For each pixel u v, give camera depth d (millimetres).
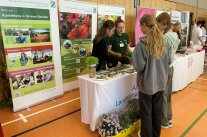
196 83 4680
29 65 3254
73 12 3914
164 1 7262
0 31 3139
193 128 2641
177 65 3752
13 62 3041
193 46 4941
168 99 2555
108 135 2219
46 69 3516
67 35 3896
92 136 2432
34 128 2645
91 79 2363
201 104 3443
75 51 4105
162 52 1859
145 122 2072
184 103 3484
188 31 8016
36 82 3395
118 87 2471
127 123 2404
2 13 2838
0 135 1922
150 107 2057
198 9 10039
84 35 4219
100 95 2268
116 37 3268
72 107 3332
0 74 3389
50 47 3527
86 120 2582
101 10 4484
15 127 2674
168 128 2639
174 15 6820
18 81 3141
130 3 5688
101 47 2883
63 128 2635
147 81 1928
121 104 2615
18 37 3055
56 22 3568
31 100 3357
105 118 2316
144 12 5566
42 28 3354
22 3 3033
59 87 3791
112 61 3191
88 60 2400
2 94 3492
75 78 4215
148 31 1904
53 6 3471
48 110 3217
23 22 3086
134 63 1938
